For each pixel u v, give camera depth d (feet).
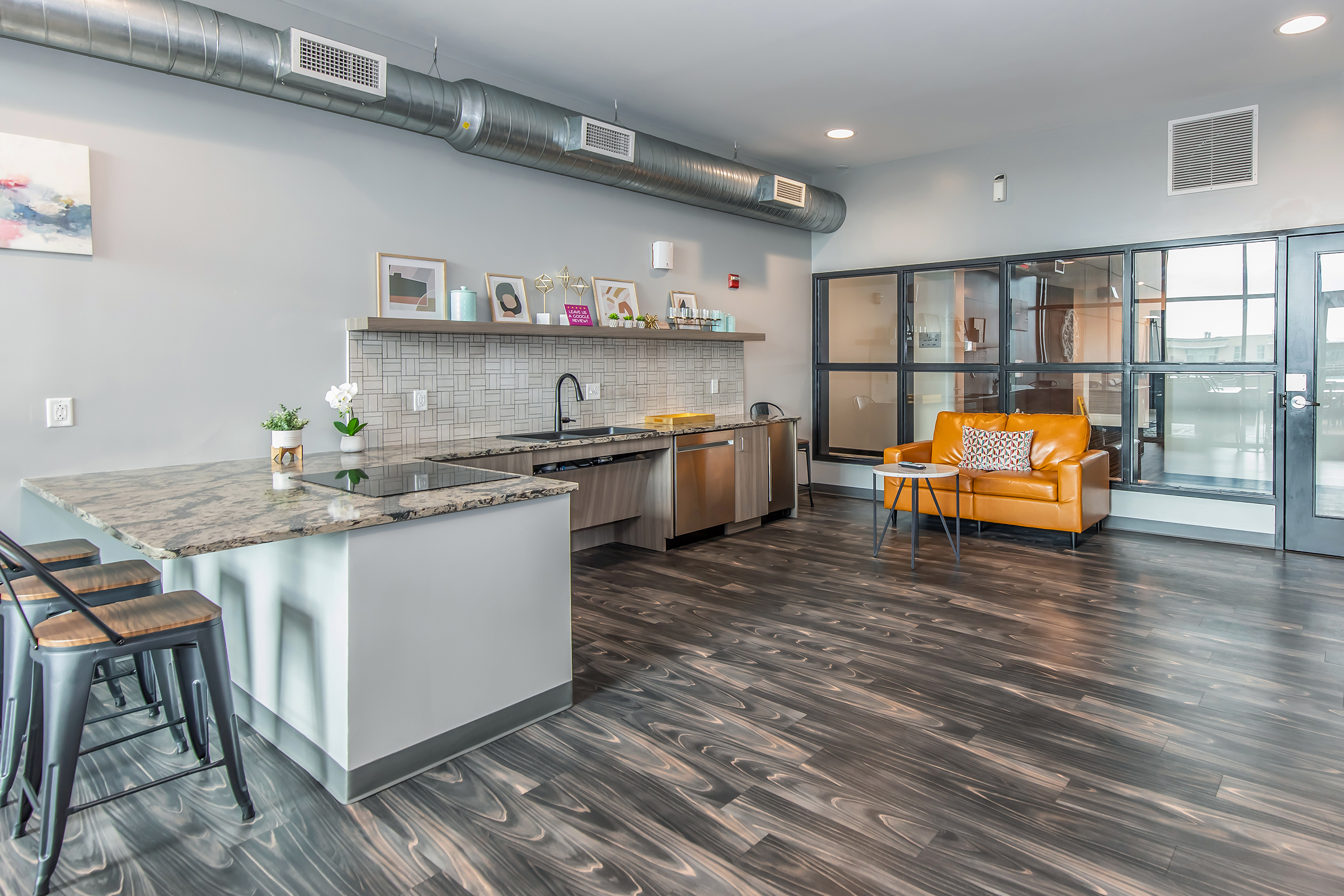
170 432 10.53
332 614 6.84
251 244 11.21
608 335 15.44
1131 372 17.30
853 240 22.03
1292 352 15.25
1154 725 8.11
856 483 22.29
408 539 7.11
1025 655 10.09
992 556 15.35
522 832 6.38
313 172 11.85
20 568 6.15
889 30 12.55
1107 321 17.63
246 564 8.13
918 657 10.06
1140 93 15.78
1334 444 14.94
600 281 16.38
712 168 17.04
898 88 15.26
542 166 14.11
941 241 20.31
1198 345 16.44
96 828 6.49
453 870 5.90
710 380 19.33
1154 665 9.71
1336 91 14.84
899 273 21.07
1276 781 6.98
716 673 9.63
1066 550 15.74
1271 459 15.70
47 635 5.71
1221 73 14.73
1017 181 18.94
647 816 6.58
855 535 17.30
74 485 8.80
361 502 7.41
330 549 6.82
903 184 20.90
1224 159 16.10
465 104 12.48
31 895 5.65
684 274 18.54
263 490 8.20
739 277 20.21
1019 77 14.78
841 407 22.68
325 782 7.11
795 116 16.99
